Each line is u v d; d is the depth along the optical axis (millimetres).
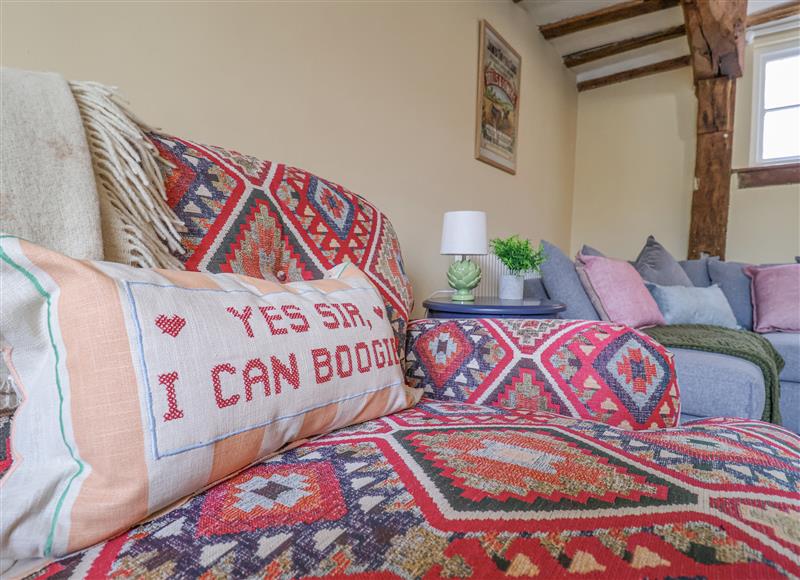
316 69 1518
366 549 350
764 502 417
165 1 1115
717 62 2871
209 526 379
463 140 2332
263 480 459
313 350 544
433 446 546
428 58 2043
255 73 1328
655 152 3561
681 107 3438
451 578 321
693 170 3391
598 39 3266
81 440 372
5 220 439
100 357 382
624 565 330
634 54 3438
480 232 1668
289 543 357
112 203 554
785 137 3199
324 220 863
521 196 3029
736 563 332
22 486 366
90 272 408
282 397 491
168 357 409
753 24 3090
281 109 1409
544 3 2838
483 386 810
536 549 348
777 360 1636
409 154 1962
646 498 419
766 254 3166
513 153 2840
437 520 385
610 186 3770
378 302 720
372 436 583
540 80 3199
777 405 1373
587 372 726
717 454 522
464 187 2367
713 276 2398
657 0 2703
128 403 379
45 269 390
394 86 1857
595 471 473
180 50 1149
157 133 678
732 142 3170
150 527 380
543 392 754
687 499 417
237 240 694
